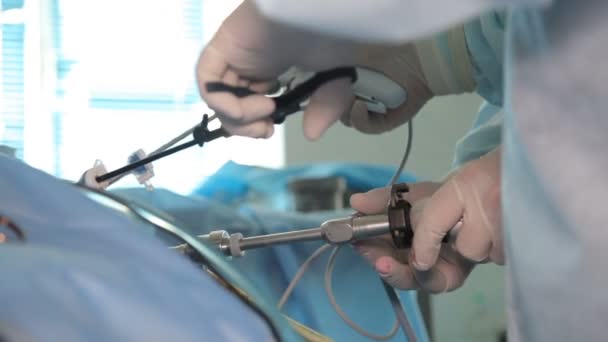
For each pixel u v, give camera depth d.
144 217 0.65
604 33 0.49
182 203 1.42
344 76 0.69
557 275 0.51
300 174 2.15
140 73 3.14
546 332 0.53
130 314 0.42
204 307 0.45
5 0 3.10
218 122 0.87
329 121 0.71
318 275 1.34
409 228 0.83
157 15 3.16
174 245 0.73
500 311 2.76
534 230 0.52
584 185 0.50
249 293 0.54
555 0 0.50
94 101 3.12
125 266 0.45
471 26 0.93
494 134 1.16
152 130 3.12
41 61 3.10
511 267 0.55
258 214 1.55
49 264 0.43
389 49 0.84
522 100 0.51
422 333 1.34
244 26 0.64
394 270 0.90
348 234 0.84
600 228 0.49
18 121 3.08
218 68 0.66
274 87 0.73
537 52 0.51
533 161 0.51
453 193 0.81
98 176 0.90
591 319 0.51
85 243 0.49
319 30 0.40
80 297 0.42
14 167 0.55
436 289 0.93
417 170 2.99
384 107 0.92
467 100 2.96
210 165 2.95
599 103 0.49
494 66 0.97
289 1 0.39
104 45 3.14
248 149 2.98
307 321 1.29
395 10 0.38
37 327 0.41
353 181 2.13
